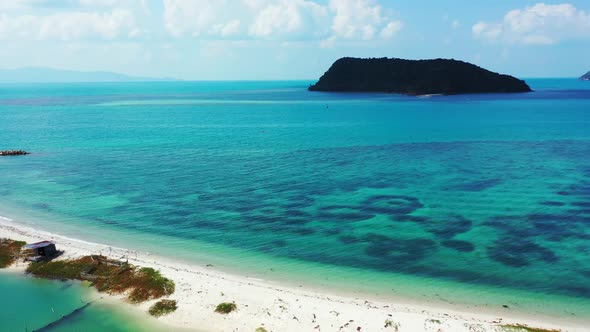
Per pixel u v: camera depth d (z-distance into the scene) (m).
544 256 43.66
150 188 70.75
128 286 38.19
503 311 34.22
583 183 68.44
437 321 32.12
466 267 41.75
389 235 49.66
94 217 57.31
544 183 69.00
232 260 44.00
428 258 43.75
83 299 36.78
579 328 31.72
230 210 59.19
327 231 51.16
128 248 46.88
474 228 51.03
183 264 42.88
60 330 32.53
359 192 66.06
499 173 75.88
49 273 40.97
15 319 33.91
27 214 58.72
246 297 35.81
